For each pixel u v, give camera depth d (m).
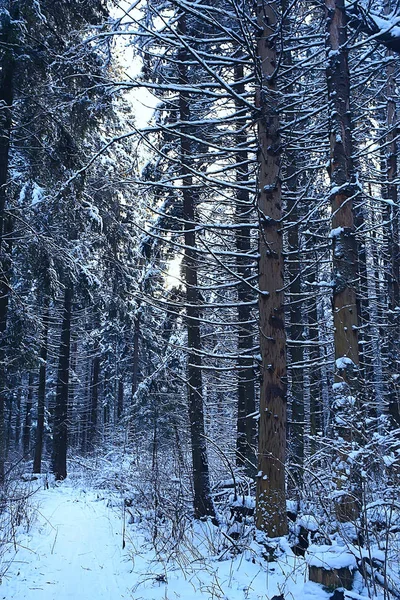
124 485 12.03
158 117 9.41
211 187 7.13
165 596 4.87
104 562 6.70
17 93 10.71
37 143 10.98
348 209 6.06
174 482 9.73
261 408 6.55
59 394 20.41
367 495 5.16
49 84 10.05
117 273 16.91
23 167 11.88
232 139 9.14
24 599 5.15
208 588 5.02
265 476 6.30
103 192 14.25
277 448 6.34
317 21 8.34
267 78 6.97
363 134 10.14
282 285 6.82
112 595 5.23
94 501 13.21
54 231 12.59
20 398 31.27
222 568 5.80
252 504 7.21
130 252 16.17
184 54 8.68
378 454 4.73
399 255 10.37
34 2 9.38
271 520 6.11
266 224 6.84
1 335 11.14
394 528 4.80
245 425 10.69
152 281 11.54
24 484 15.57
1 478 11.34
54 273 13.03
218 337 12.98
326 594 3.84
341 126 6.19
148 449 15.05
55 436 19.86
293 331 11.19
